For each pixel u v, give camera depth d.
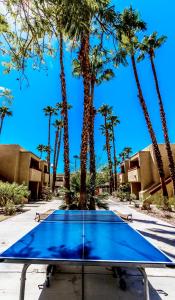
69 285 3.54
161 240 6.68
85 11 2.94
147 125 17.66
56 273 3.98
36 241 3.04
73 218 5.54
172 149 23.86
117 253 2.55
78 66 14.88
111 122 43.59
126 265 2.26
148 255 2.49
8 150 22.39
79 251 2.60
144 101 17.95
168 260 2.32
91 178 12.01
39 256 2.38
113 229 4.05
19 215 11.84
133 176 27.19
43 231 3.79
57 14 3.05
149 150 25.09
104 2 3.19
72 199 11.57
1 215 11.73
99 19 3.36
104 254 2.50
